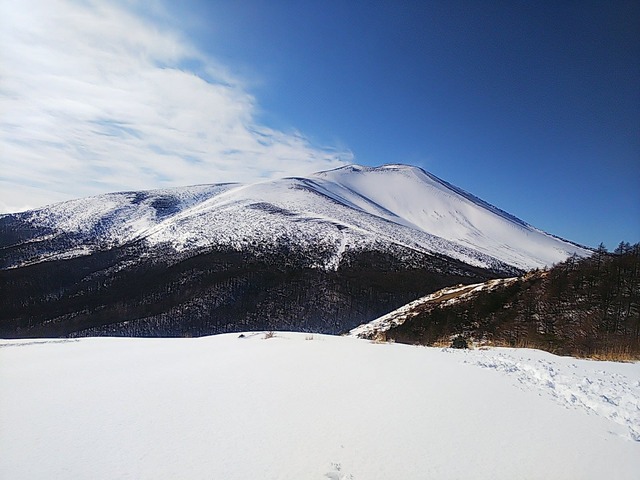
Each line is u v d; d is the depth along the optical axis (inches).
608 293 960.9
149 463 149.2
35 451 156.9
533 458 169.2
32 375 283.4
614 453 178.9
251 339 536.1
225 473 142.8
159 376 282.7
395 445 173.2
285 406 218.5
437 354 413.7
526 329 919.7
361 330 1465.3
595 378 317.7
